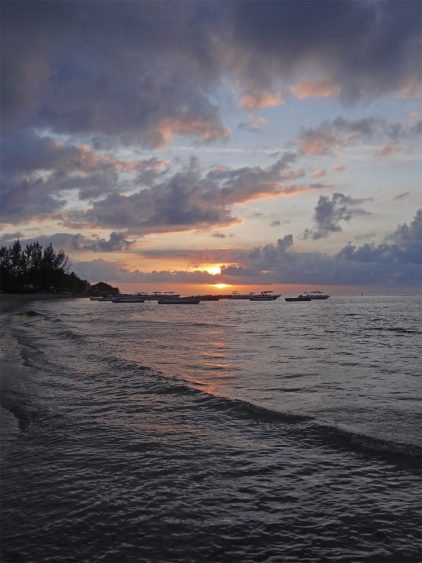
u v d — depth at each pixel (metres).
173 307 104.31
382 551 4.54
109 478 6.33
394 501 5.58
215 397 11.05
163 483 6.16
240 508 5.45
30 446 7.67
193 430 8.52
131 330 36.16
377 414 9.73
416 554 4.47
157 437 8.10
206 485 6.09
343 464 6.75
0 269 124.19
